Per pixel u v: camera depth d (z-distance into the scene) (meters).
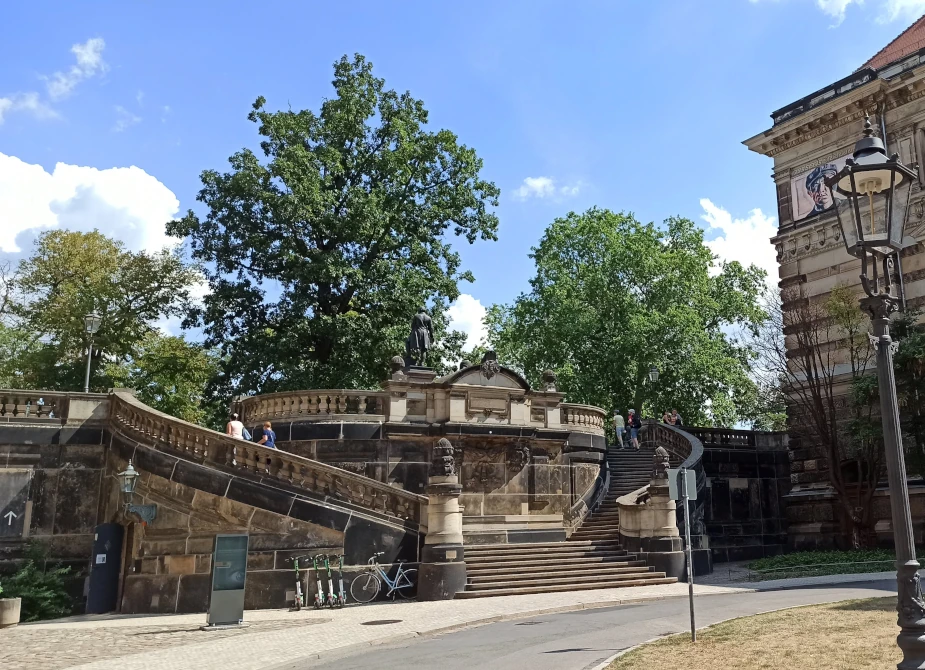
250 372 34.66
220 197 36.28
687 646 10.67
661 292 42.16
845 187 8.73
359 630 14.80
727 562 29.62
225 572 16.53
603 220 45.53
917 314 27.62
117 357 40.28
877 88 30.47
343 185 37.56
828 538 30.05
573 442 27.98
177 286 40.41
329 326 33.75
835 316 28.41
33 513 22.95
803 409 31.42
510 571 21.41
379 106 39.31
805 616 12.93
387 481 24.83
